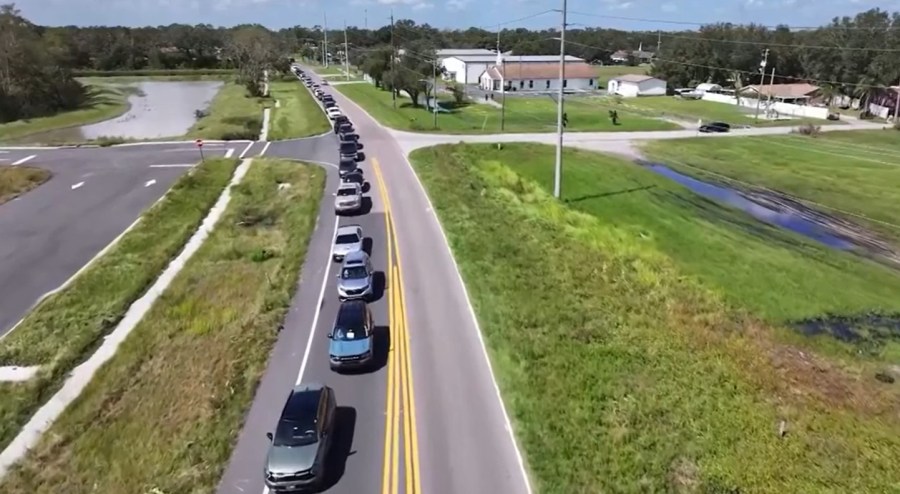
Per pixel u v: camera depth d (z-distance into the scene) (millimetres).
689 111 100562
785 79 126625
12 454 18750
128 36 180000
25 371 23109
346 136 61000
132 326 26469
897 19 125562
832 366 24859
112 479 17172
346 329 22438
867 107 104188
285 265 31766
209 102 111688
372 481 16781
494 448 17922
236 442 18594
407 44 157375
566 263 32469
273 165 53062
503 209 41281
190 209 41969
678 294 30016
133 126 84938
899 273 35656
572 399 20219
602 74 161875
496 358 22672
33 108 92750
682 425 19250
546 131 72938
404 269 31000
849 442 19328
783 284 32938
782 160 62375
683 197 48562
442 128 74750
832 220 44531
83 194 46031
